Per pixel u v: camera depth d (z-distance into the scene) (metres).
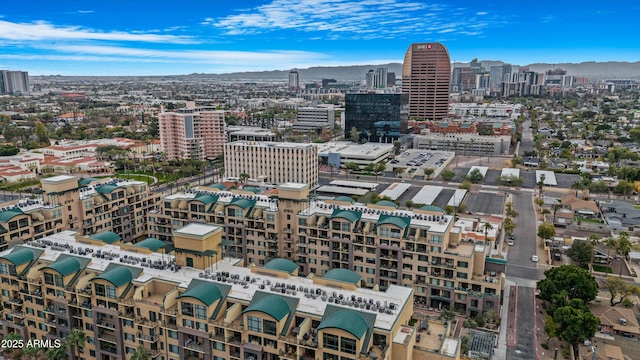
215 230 133.25
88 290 124.50
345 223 172.00
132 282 122.00
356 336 94.94
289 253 187.12
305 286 120.00
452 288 159.88
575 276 154.75
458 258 157.75
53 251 141.12
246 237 190.88
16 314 134.50
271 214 184.75
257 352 104.75
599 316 154.00
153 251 144.25
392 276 168.12
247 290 116.69
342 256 174.50
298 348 101.38
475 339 142.62
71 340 117.75
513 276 189.50
